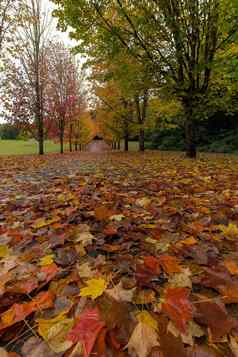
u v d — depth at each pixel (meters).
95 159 10.77
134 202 2.90
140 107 18.30
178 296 1.11
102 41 7.65
